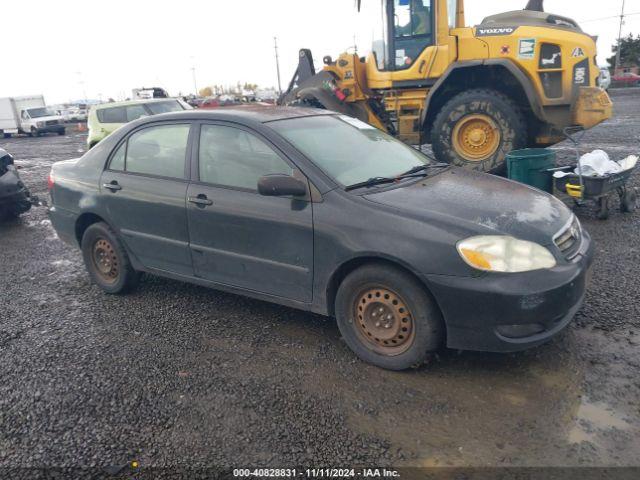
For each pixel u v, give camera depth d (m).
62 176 5.08
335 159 3.81
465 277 3.04
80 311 4.63
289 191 3.48
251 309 4.45
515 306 2.98
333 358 3.60
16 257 6.47
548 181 6.59
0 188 7.83
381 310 3.37
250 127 3.91
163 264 4.45
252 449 2.76
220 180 4.00
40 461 2.75
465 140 8.42
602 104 7.95
